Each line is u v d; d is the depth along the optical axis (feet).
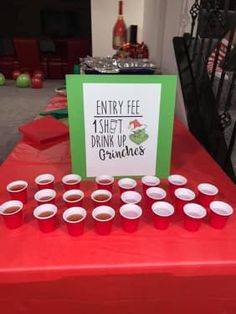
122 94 2.47
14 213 2.06
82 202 2.36
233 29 4.10
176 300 2.01
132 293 1.95
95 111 2.50
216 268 1.87
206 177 2.88
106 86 2.42
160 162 2.77
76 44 17.97
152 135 2.65
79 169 2.72
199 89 4.43
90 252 1.92
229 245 2.01
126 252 1.93
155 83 2.45
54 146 3.57
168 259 1.87
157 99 2.51
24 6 18.92
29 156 3.29
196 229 2.10
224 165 3.52
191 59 4.68
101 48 10.89
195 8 4.56
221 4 4.87
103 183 2.55
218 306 2.06
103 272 1.84
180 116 5.04
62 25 19.38
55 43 19.12
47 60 18.99
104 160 2.71
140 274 1.86
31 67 19.02
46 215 2.10
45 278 1.83
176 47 4.89
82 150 2.65
